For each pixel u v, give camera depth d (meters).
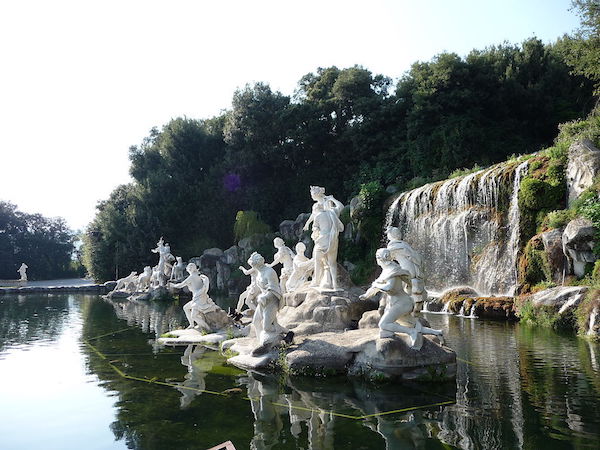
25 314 23.98
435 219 28.41
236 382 10.19
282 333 11.84
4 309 26.55
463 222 26.03
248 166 48.16
